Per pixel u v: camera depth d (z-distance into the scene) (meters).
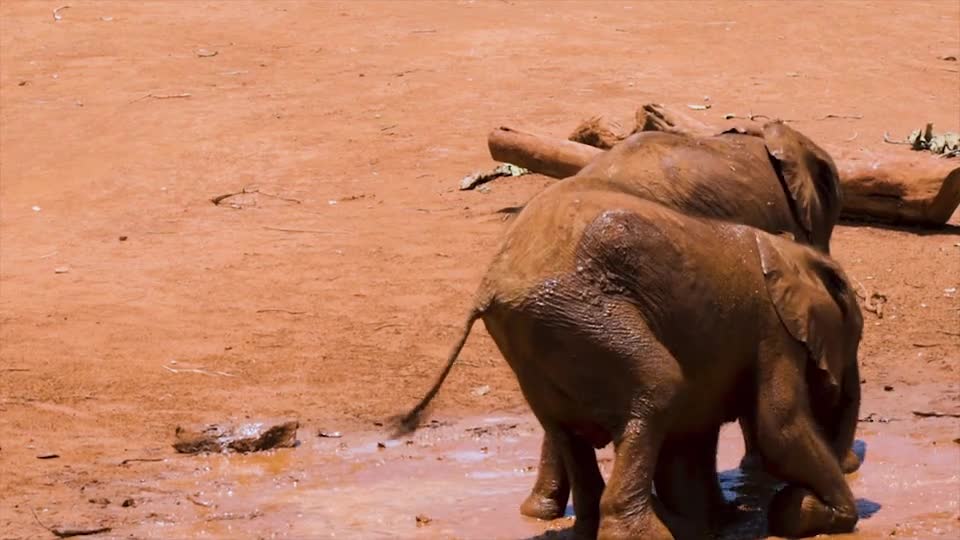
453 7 31.34
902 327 15.52
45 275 17.25
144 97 24.47
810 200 11.62
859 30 30.02
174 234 18.73
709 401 9.91
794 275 10.00
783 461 10.11
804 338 9.94
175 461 12.23
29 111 23.86
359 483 11.70
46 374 14.20
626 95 24.66
